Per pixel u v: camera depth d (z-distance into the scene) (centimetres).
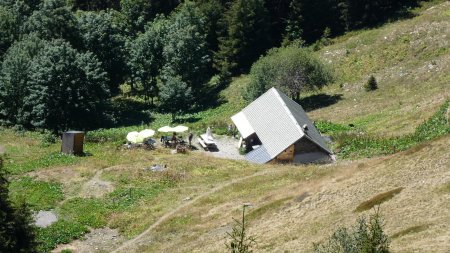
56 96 8681
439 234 3062
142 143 7181
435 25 8844
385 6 10325
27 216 3198
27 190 5397
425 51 8494
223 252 3678
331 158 6234
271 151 6341
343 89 8725
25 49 9375
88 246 4459
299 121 6550
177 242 4212
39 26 10350
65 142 6594
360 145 6247
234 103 9506
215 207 4831
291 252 3409
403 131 6244
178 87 9719
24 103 8838
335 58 9419
